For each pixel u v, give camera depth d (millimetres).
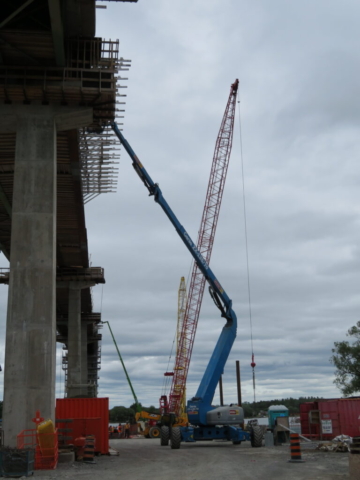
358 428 36125
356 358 53125
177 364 60750
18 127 27500
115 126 39125
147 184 40469
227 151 59938
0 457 18375
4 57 27766
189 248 39750
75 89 27422
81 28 28469
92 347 100000
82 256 54031
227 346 38094
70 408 29219
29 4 25406
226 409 36000
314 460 23000
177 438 33969
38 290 25109
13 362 24281
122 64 28641
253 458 25016
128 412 177375
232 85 60312
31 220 25984
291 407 134250
